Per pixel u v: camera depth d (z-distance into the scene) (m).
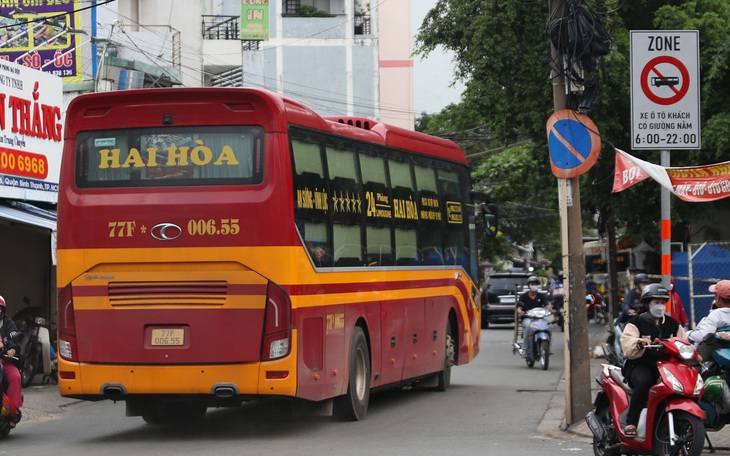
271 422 13.65
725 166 13.05
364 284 13.70
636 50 12.16
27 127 19.95
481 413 14.42
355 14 47.41
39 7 30.23
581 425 12.26
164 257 11.58
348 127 13.64
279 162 11.50
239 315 11.45
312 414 12.78
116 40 37.53
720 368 10.19
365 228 13.83
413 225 15.77
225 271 11.48
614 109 22.89
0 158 19.08
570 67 12.47
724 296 10.20
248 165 11.55
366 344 13.82
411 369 15.59
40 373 18.58
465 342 18.25
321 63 45.91
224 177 11.59
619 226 30.34
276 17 45.62
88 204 11.82
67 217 11.88
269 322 11.40
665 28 22.34
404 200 15.45
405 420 13.67
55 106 20.97
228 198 11.52
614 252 31.92
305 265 11.81
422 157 16.41
